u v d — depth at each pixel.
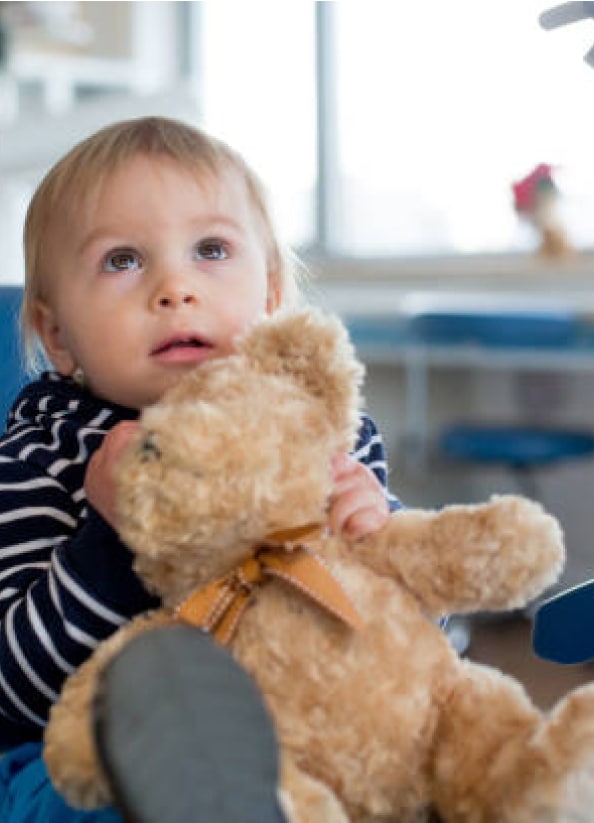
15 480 0.79
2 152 2.49
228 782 0.41
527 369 3.35
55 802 0.63
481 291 3.36
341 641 0.54
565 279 3.16
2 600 0.72
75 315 0.82
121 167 0.83
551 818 0.50
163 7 3.95
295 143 3.85
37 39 3.50
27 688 0.67
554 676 2.15
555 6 0.87
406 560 0.57
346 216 3.81
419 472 3.45
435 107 3.55
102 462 0.63
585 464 3.18
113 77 3.65
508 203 3.37
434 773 0.54
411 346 2.83
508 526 0.56
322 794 0.49
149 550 0.52
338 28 3.74
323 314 0.62
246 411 0.54
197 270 0.81
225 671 0.44
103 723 0.41
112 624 0.65
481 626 2.60
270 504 0.53
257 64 3.88
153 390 0.78
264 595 0.55
